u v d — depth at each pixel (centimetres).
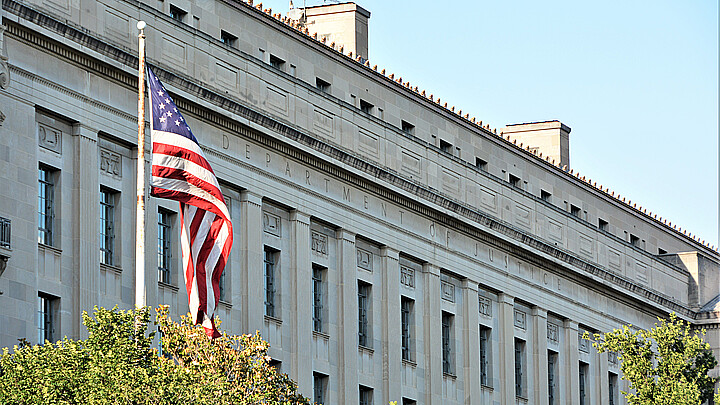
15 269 9619
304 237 12138
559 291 15625
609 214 17100
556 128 17238
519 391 14912
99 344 8144
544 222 15450
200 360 8594
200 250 9331
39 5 10031
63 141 10175
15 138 9731
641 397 13125
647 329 17225
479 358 14162
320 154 12262
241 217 11569
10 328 9531
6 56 9694
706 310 17988
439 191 13850
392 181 13088
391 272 13112
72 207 10156
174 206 10962
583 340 16125
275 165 11900
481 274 14350
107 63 10381
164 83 10800
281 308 11844
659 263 17612
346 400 12331
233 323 11362
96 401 7894
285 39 12450
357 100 13212
